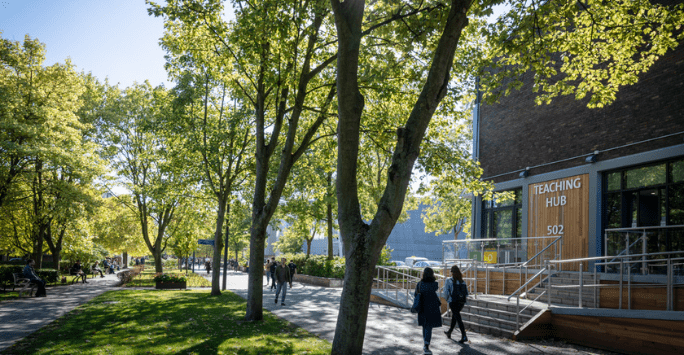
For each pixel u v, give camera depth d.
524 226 16.14
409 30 9.19
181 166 21.92
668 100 11.51
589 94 13.86
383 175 23.81
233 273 47.78
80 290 21.06
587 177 13.69
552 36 10.61
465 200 32.38
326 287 26.39
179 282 23.42
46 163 22.36
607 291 10.21
